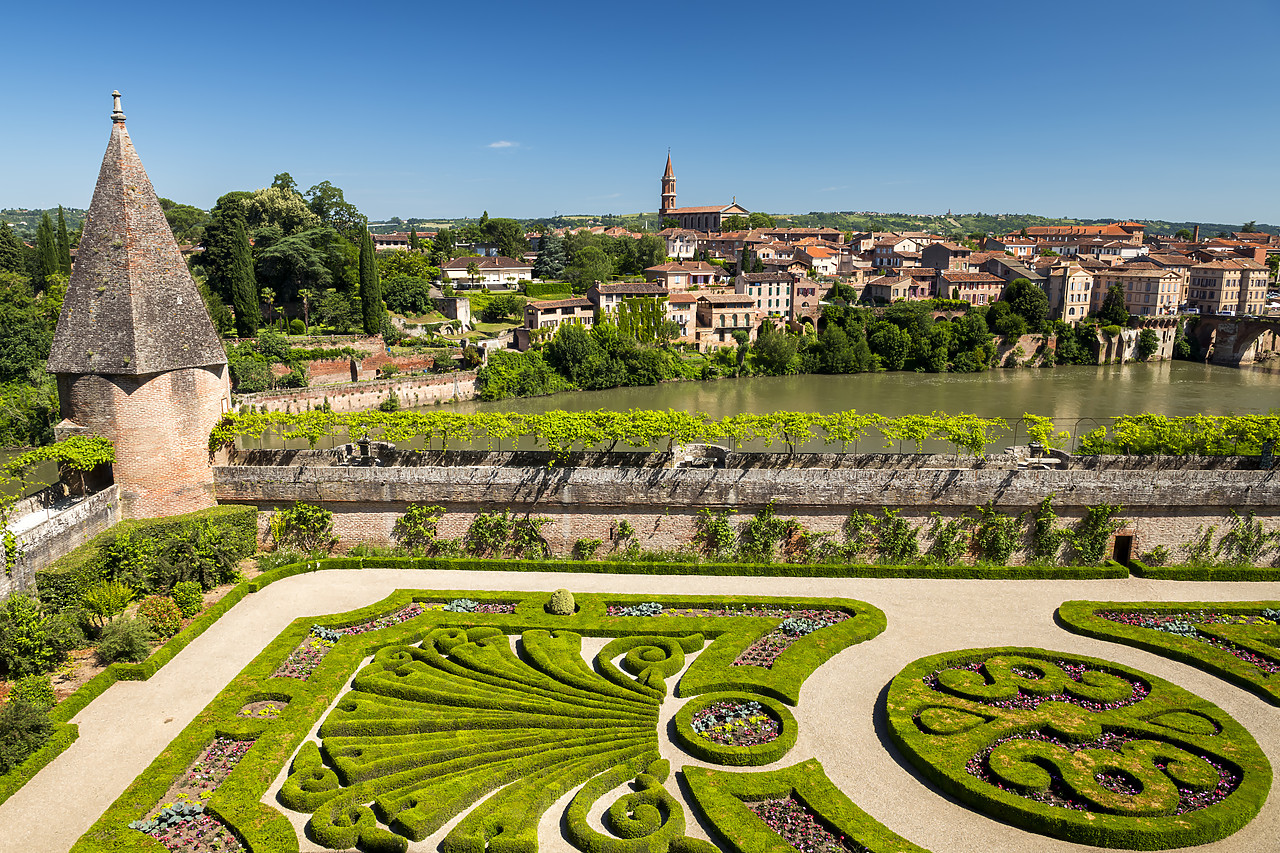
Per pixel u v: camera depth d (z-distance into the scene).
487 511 51.03
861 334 170.50
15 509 43.44
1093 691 35.72
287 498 51.06
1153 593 46.22
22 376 100.38
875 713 34.97
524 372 137.12
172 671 38.03
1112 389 139.88
